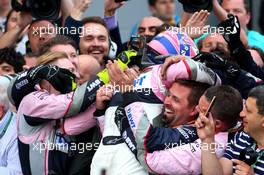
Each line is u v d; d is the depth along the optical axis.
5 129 16.97
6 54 19.14
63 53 16.41
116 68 15.41
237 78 15.79
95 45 19.42
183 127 14.78
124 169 14.88
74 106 15.57
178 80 14.91
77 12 19.92
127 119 15.07
